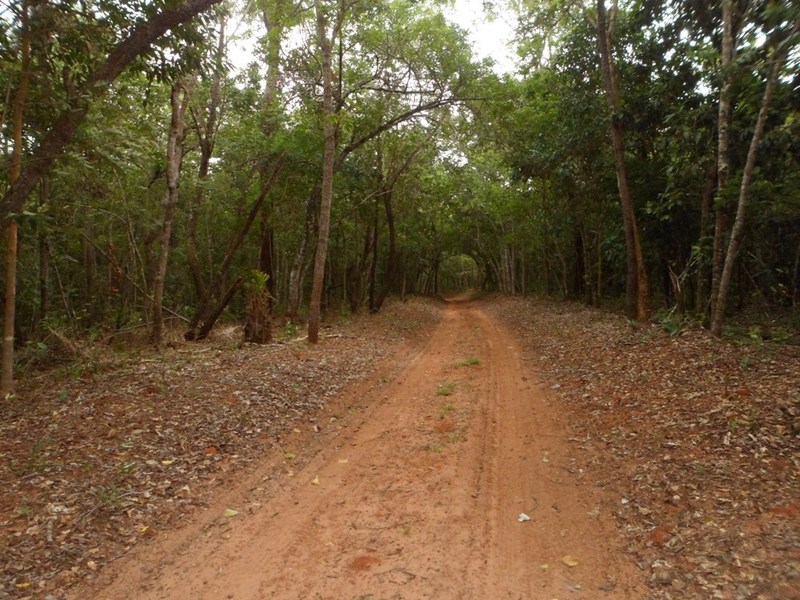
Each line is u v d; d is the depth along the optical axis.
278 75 15.64
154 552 4.00
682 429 5.66
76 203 12.30
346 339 14.62
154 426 6.21
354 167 18.89
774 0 6.45
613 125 12.97
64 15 6.76
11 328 7.57
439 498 4.83
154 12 7.05
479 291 63.91
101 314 15.16
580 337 12.68
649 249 15.52
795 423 5.09
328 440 6.60
